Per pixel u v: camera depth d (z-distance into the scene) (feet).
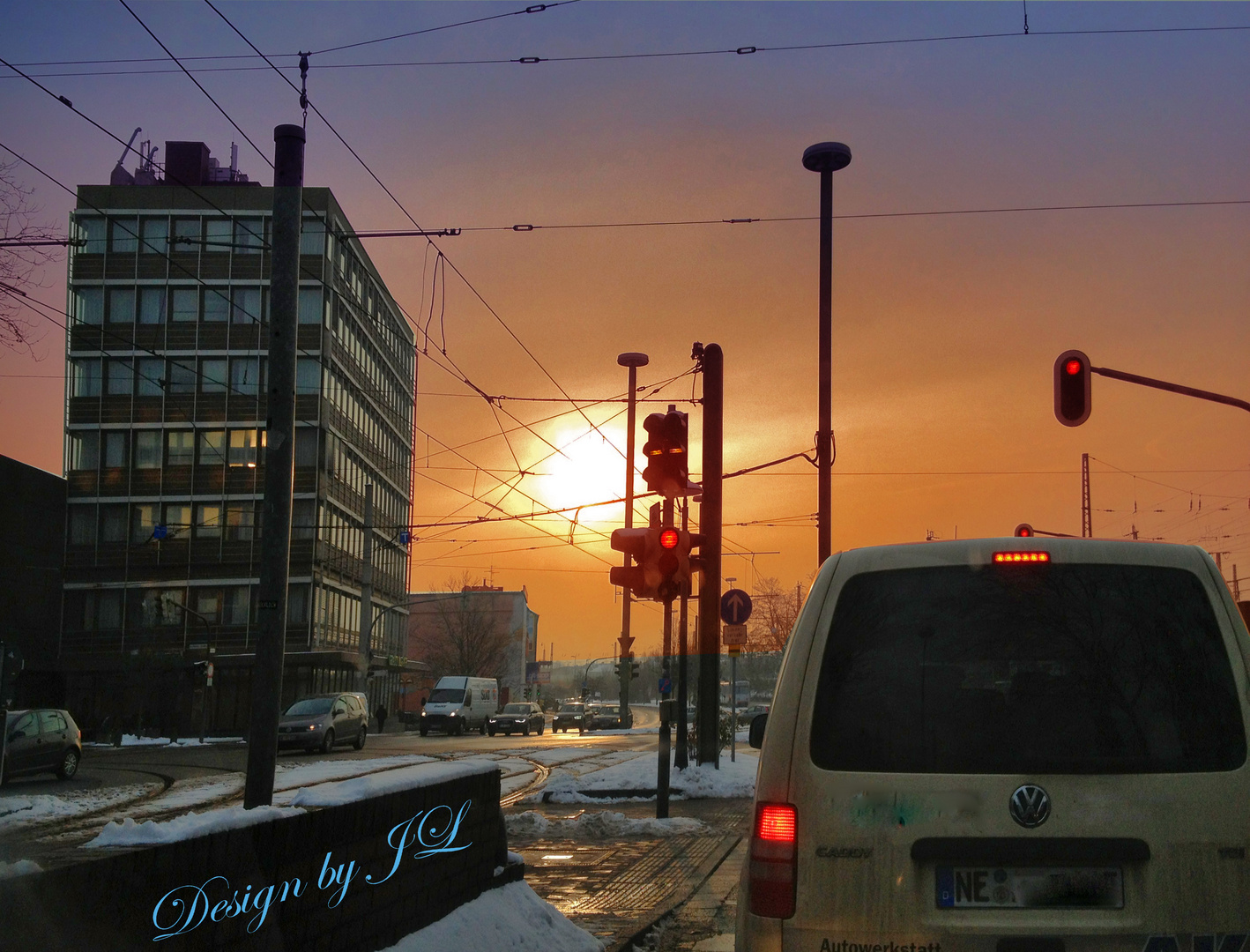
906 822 11.02
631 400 101.45
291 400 30.35
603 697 568.82
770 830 11.33
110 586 169.37
